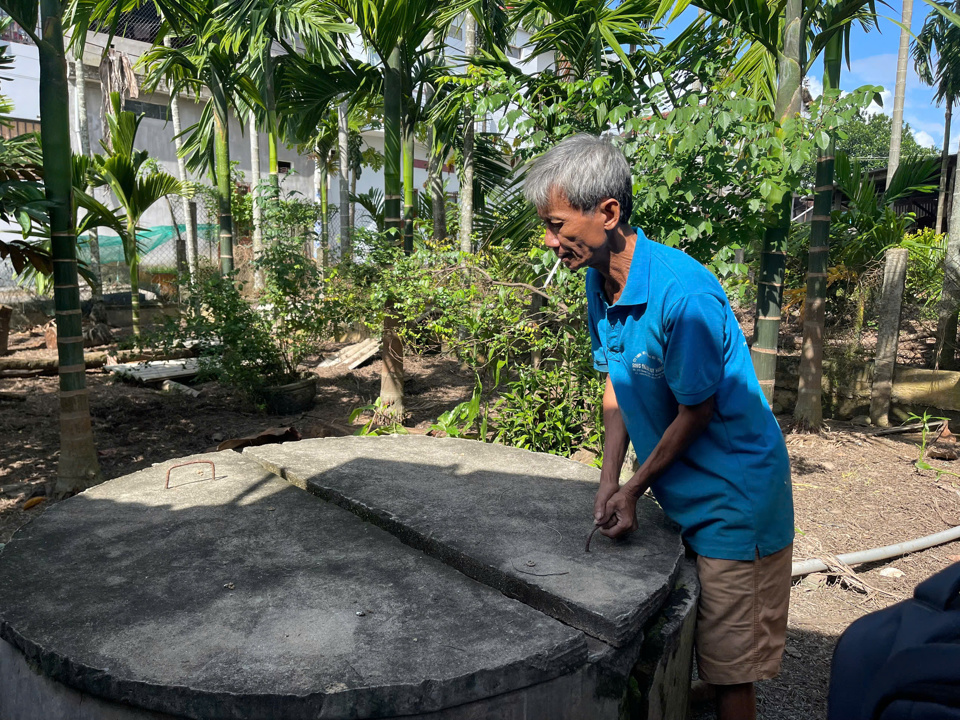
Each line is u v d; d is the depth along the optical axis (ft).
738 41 16.26
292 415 21.71
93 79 51.67
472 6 20.63
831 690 2.62
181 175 44.73
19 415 20.43
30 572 5.30
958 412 19.01
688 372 4.85
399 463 7.92
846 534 13.00
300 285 22.97
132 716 4.07
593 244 5.09
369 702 3.91
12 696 4.70
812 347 19.22
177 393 23.71
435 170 32.60
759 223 12.87
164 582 5.15
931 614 2.50
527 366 15.21
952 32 45.19
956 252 22.59
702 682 7.68
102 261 49.60
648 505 6.79
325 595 4.99
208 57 25.31
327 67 23.02
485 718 4.19
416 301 15.99
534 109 14.70
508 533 5.87
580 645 4.43
